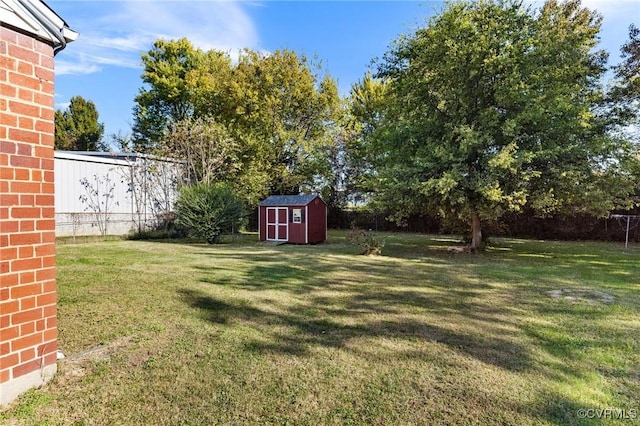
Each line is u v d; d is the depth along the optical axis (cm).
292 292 566
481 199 955
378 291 578
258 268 779
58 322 407
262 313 456
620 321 431
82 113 3148
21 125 248
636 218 1406
